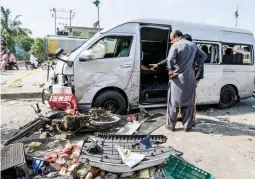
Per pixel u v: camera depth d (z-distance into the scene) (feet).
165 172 11.75
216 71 24.84
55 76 21.65
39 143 15.25
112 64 20.58
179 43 16.96
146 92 22.72
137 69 21.52
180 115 18.31
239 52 26.30
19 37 139.74
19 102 27.61
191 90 17.38
